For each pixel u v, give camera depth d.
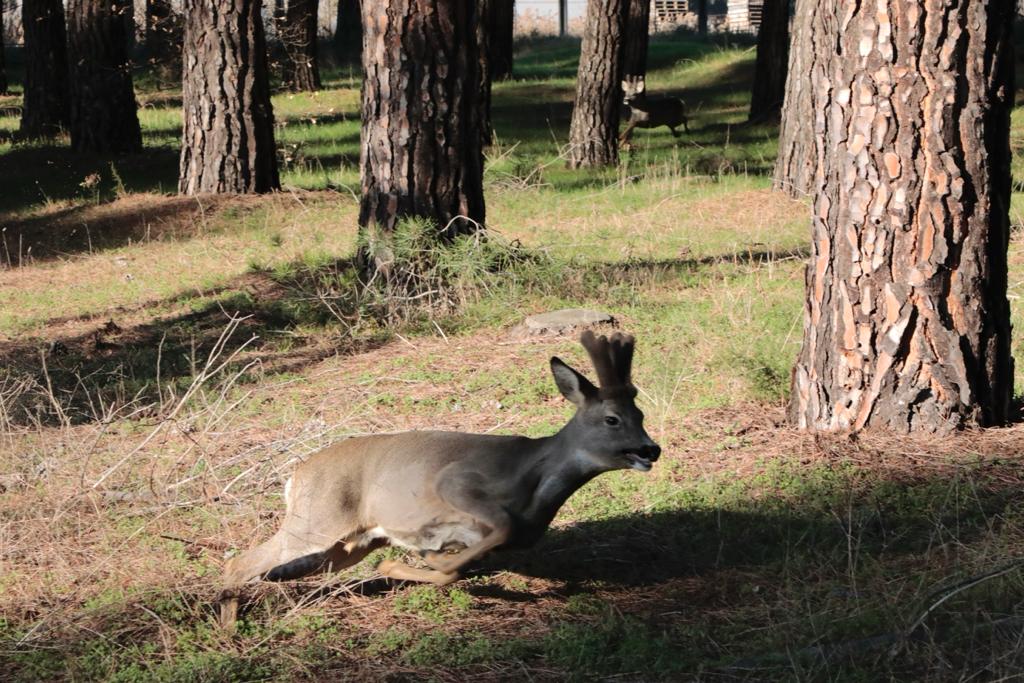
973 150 9.07
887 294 9.26
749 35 59.00
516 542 6.70
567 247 17.58
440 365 12.43
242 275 17.38
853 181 9.23
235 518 8.52
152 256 19.23
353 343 13.69
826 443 9.32
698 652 6.43
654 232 18.86
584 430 6.62
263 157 22.44
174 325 15.16
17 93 45.00
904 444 9.21
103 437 10.41
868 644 6.28
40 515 8.22
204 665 6.52
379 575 7.21
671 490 8.84
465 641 6.77
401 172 14.91
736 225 19.22
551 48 59.81
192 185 22.42
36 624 6.98
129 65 29.39
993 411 9.45
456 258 14.66
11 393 11.28
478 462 6.76
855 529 8.01
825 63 9.35
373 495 6.92
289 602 7.18
